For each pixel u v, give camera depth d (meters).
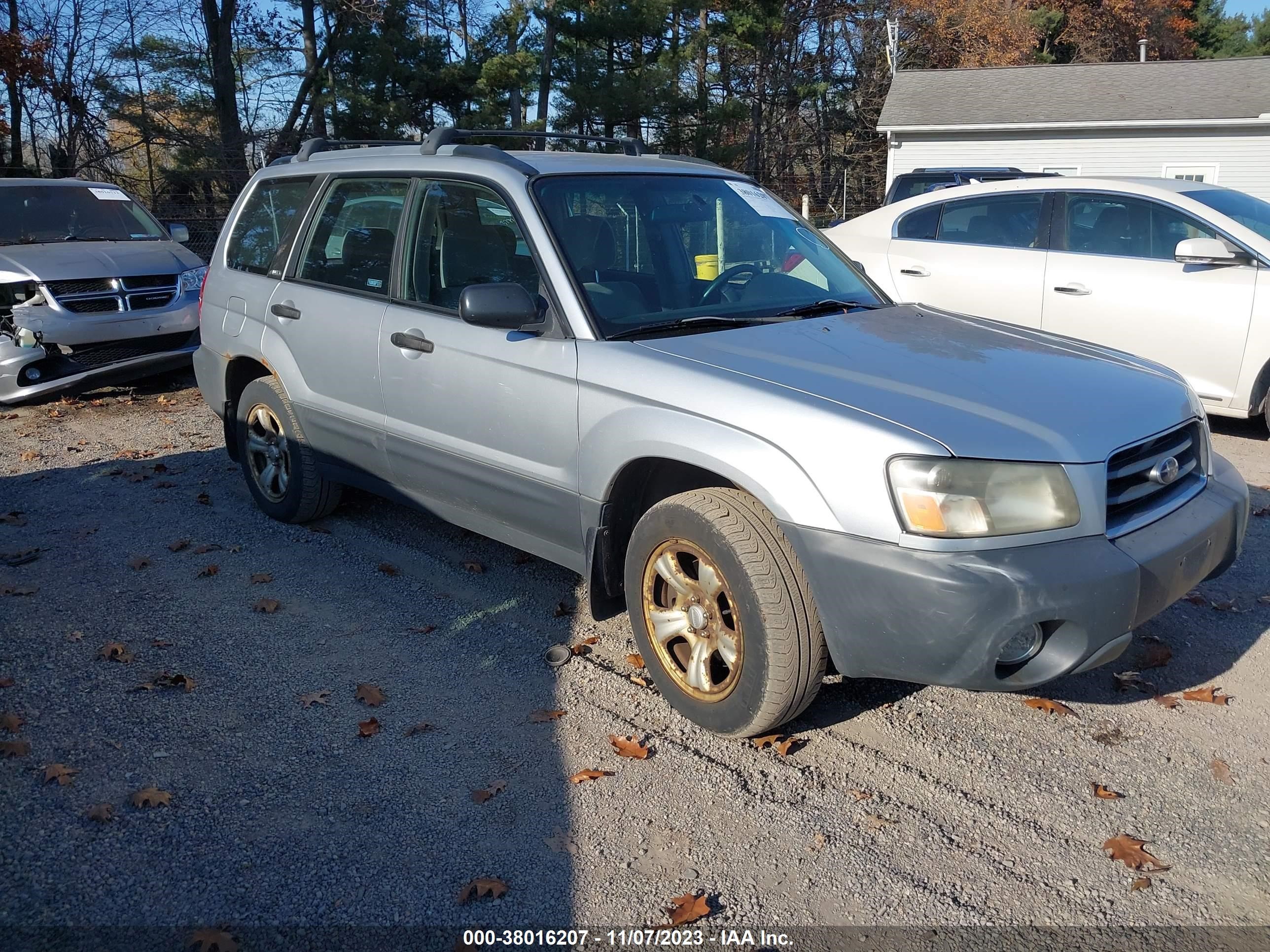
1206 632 4.21
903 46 40.34
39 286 7.95
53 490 6.15
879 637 2.96
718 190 4.54
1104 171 23.86
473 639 4.18
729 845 2.92
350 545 5.18
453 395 4.11
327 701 3.69
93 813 3.00
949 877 2.79
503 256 4.01
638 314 3.79
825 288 4.34
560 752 3.38
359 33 27.73
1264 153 22.33
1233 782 3.21
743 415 3.17
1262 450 6.72
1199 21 53.84
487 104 28.39
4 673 3.85
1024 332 4.07
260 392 5.28
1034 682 2.93
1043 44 46.28
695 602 3.38
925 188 13.85
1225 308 6.61
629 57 31.73
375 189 4.69
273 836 2.94
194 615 4.39
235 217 5.65
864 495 2.93
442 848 2.90
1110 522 3.05
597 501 3.61
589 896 2.71
